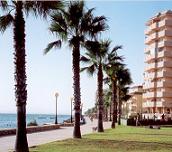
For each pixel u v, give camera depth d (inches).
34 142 865.5
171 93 3585.1
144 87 3983.8
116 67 1599.4
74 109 1000.2
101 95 1366.9
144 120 2182.6
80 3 999.6
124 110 5551.2
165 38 3678.6
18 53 604.4
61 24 973.2
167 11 3681.1
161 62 3646.7
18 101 604.1
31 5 628.4
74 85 1002.7
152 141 873.5
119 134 1183.6
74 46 1002.7
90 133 1252.5
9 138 999.0
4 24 639.1
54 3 631.2
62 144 788.6
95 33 1007.0
